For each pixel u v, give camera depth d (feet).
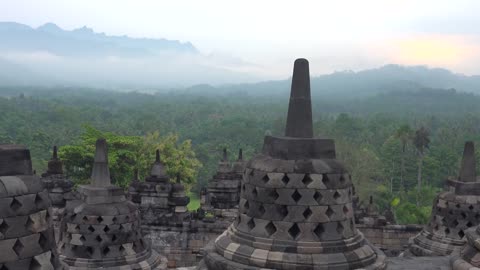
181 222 74.18
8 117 336.29
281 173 29.86
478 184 51.75
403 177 237.66
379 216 82.64
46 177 77.20
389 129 349.20
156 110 540.52
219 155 270.87
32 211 22.76
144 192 75.56
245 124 405.18
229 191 92.63
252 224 30.68
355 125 353.51
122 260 47.26
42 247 23.11
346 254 29.19
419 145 215.92
